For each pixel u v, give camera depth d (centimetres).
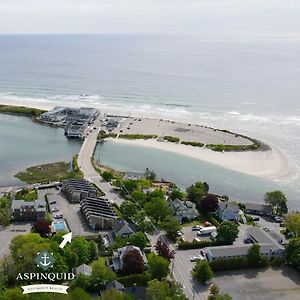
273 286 13825
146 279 13425
